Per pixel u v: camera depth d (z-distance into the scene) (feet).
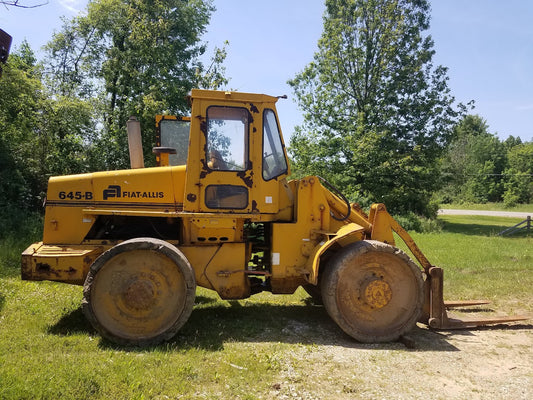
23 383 9.74
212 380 11.20
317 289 19.30
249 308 18.99
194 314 17.58
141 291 13.82
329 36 73.15
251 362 12.42
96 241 15.69
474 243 46.39
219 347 13.75
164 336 13.78
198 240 15.97
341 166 69.97
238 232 16.12
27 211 36.35
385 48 70.59
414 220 66.85
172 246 14.29
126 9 53.52
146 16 53.11
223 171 15.33
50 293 18.84
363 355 13.76
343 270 14.99
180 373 11.34
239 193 15.55
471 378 12.26
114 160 47.88
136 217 16.60
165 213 15.12
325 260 16.81
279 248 16.15
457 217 109.60
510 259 34.76
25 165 41.39
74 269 14.66
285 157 16.24
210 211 15.34
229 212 15.44
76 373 10.52
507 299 21.93
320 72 74.43
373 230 16.92
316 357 13.37
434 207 90.48
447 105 72.18
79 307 17.11
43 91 44.83
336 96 71.97
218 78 54.90
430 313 16.46
